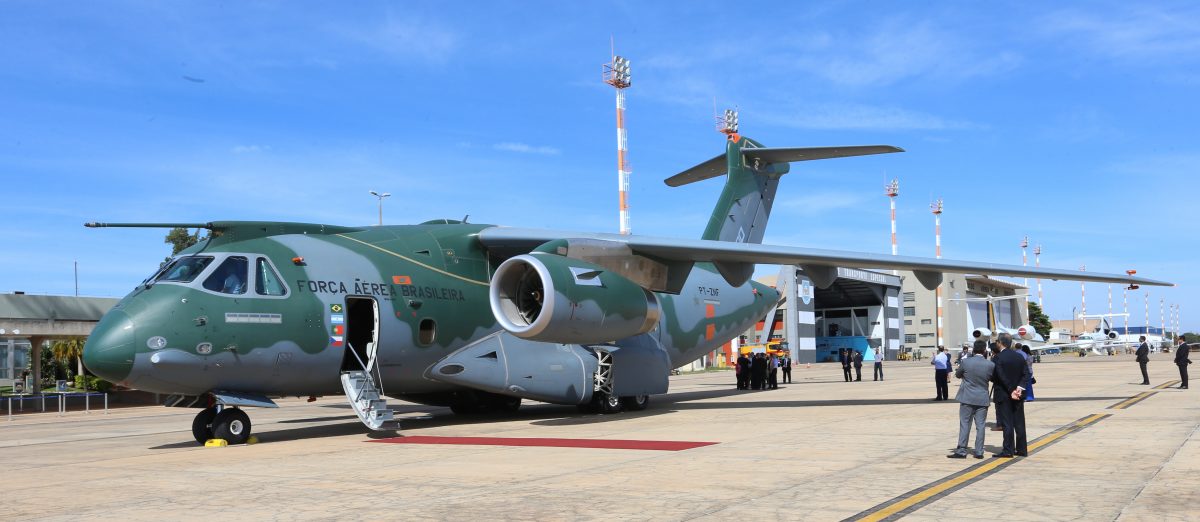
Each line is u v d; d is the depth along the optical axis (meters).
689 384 29.83
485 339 14.19
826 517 5.73
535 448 10.23
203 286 11.43
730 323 18.94
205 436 11.98
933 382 27.55
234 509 6.50
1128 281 14.92
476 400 16.05
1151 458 8.21
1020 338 53.28
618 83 35.16
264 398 12.09
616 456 9.19
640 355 15.80
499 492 6.98
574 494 6.80
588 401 15.04
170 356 10.92
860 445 9.67
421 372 13.55
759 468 8.03
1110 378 25.42
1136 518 5.54
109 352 10.64
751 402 17.89
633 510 6.10
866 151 17.67
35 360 25.45
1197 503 6.02
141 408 24.84
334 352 12.39
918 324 80.31
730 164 18.72
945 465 8.00
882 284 70.56
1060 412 13.27
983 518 5.61
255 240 12.34
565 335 12.79
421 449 10.47
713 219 18.14
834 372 47.28
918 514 5.76
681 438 10.91
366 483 7.62
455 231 14.55
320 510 6.37
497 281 12.95
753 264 15.52
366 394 12.36
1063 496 6.34
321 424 15.32
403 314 13.05
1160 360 52.25
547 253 13.02
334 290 12.43
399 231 14.05
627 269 14.22
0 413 22.67
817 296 73.19
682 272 15.11
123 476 8.55
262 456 10.09
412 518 5.98
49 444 13.20
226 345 11.33
